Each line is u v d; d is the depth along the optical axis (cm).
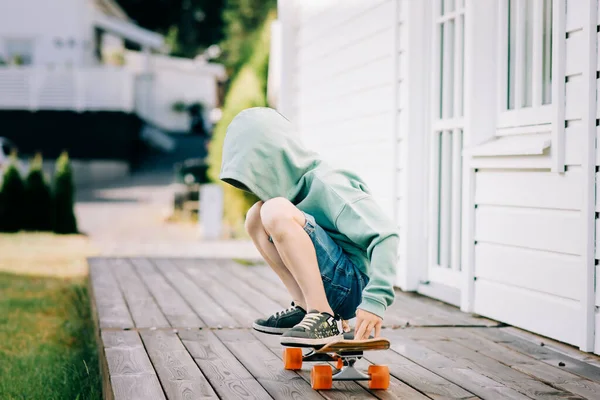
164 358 335
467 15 455
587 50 352
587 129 353
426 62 548
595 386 301
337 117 707
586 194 354
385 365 300
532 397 285
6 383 425
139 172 2255
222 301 497
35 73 2178
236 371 314
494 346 372
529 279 402
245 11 3067
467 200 457
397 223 569
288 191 302
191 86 2795
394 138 570
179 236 1257
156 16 3703
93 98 2189
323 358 319
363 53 638
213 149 1370
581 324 360
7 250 1011
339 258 299
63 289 739
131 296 514
